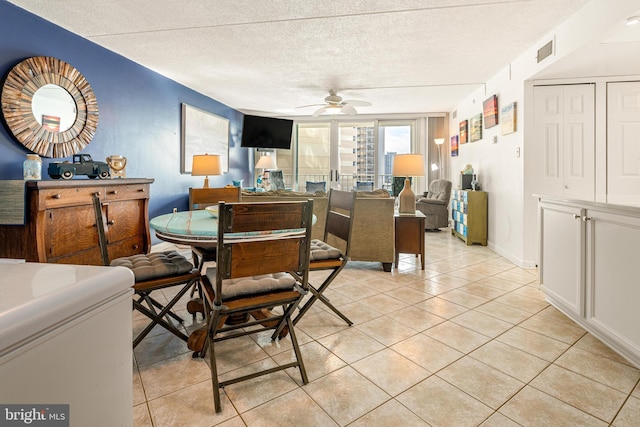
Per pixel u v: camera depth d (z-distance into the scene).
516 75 3.82
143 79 4.09
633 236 1.66
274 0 2.61
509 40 3.32
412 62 3.97
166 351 1.88
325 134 7.77
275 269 1.54
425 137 7.15
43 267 0.53
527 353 1.85
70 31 3.09
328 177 7.72
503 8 2.72
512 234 3.96
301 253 1.60
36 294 0.41
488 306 2.53
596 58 2.99
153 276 1.76
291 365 1.59
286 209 1.50
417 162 3.72
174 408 1.41
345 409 1.41
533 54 3.43
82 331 0.45
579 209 2.08
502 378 1.62
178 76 4.52
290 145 7.17
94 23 2.96
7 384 0.36
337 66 4.12
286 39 3.33
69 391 0.44
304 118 7.53
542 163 3.60
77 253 2.47
